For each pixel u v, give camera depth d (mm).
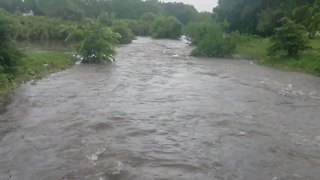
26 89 20047
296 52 34219
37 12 99000
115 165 10234
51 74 25328
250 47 48469
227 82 23641
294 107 17328
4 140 12188
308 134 13258
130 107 16484
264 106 17375
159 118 14859
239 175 9836
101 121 14141
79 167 10125
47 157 10828
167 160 10688
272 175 9891
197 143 12125
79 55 34938
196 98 18625
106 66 30250
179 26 82000
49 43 53688
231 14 67562
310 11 44281
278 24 55812
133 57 37781
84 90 20031
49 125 13750
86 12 105875
